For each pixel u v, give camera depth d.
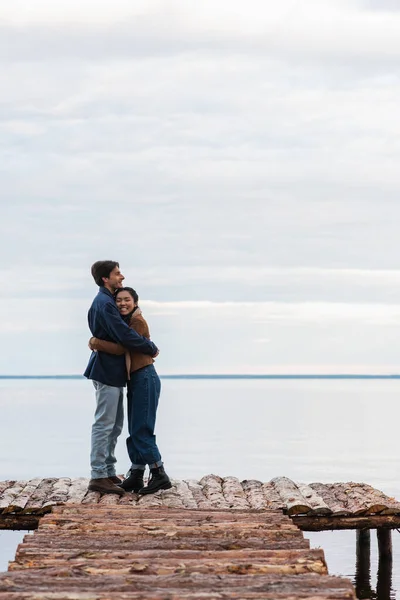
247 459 28.86
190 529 7.26
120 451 31.66
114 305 9.09
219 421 54.91
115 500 8.88
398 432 43.84
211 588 5.24
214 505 8.79
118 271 9.27
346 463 27.53
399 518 8.79
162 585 5.30
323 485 9.98
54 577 5.50
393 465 26.98
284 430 45.31
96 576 5.56
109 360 9.18
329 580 5.36
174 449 33.06
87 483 9.93
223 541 6.68
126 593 5.04
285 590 5.15
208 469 25.48
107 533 7.09
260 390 172.38
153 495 9.23
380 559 10.86
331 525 8.73
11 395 127.69
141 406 9.26
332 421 55.06
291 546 6.59
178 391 161.50
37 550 6.38
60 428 46.91
